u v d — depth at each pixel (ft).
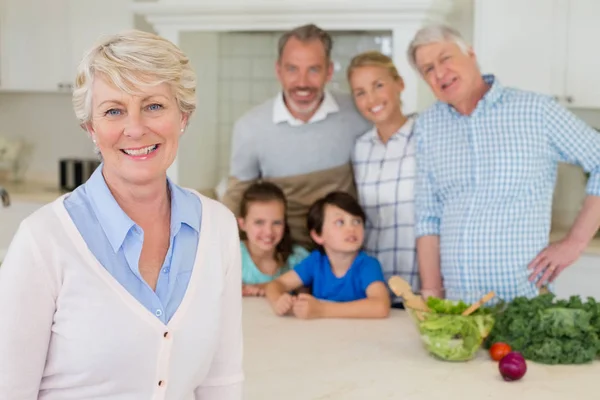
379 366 6.48
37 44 14.83
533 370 6.42
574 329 6.59
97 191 4.52
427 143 8.82
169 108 4.43
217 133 13.07
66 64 14.70
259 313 8.19
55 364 4.40
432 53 8.40
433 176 8.84
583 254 11.36
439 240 8.89
